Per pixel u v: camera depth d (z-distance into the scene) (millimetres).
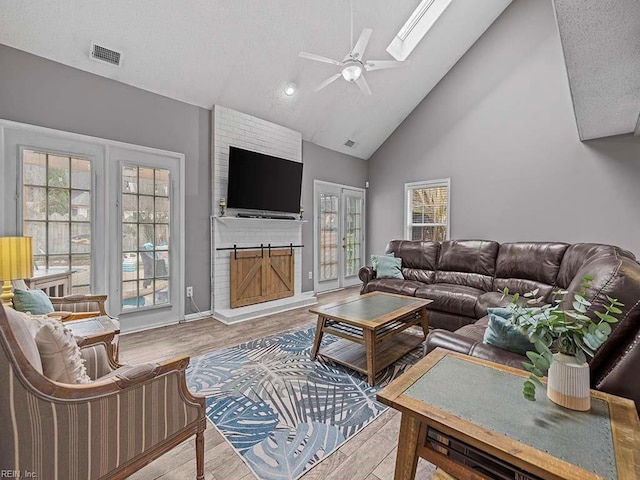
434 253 4422
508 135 4613
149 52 3117
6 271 1967
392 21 3932
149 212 3496
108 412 1019
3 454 824
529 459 796
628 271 1241
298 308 4473
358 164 6312
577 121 3322
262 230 4520
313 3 3334
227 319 3717
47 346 1038
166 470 1456
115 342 1999
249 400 2049
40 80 2773
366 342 2320
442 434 1004
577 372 987
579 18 1839
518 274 3619
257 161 4230
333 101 4762
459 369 1288
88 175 3066
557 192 4219
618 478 730
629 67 2281
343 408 1971
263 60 3701
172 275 3691
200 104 3865
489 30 4746
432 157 5449
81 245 3035
